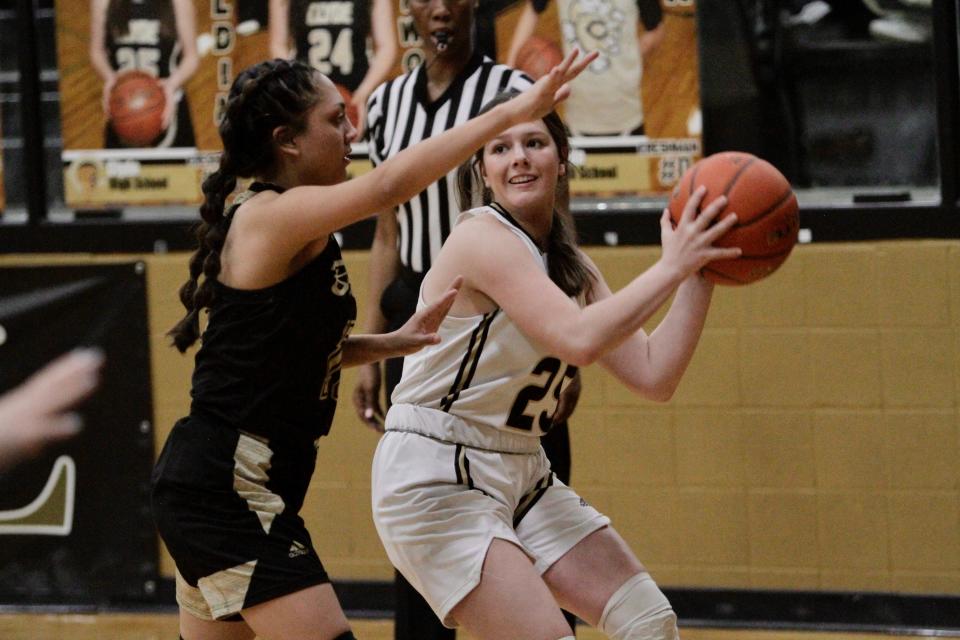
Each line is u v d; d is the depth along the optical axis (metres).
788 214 6.17
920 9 11.67
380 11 12.34
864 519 11.74
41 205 13.05
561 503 7.21
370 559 12.55
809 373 11.80
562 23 12.03
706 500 11.99
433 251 9.34
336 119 6.62
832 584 11.80
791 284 11.80
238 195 6.65
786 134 11.95
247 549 6.41
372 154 9.96
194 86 12.78
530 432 7.06
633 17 11.98
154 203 12.97
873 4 11.75
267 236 6.19
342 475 12.56
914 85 11.75
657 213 11.95
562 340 6.26
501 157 6.78
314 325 6.46
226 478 6.46
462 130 5.78
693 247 6.06
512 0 12.09
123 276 12.89
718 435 11.95
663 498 12.07
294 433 6.61
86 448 12.98
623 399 12.10
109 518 12.95
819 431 11.80
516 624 6.46
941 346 11.57
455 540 6.69
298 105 6.49
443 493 6.78
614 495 12.15
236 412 6.50
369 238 12.50
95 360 12.95
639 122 12.05
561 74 5.66
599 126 12.09
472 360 6.80
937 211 11.55
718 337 11.93
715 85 11.96
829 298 11.74
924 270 11.57
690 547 12.03
